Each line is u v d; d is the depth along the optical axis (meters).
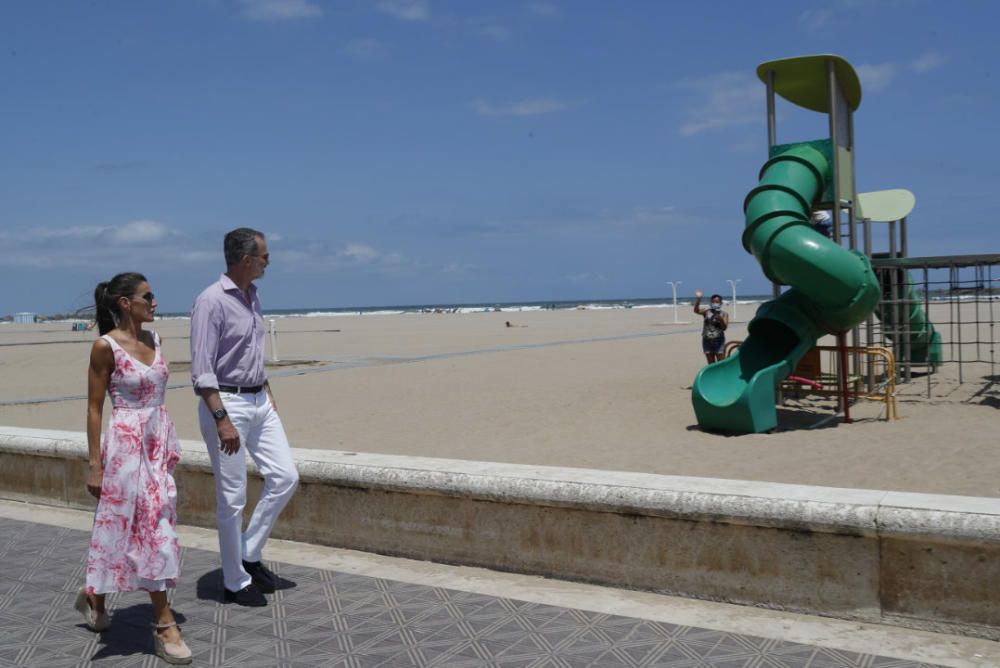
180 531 6.36
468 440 11.88
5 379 24.75
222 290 4.78
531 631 4.27
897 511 4.16
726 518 4.52
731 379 12.75
